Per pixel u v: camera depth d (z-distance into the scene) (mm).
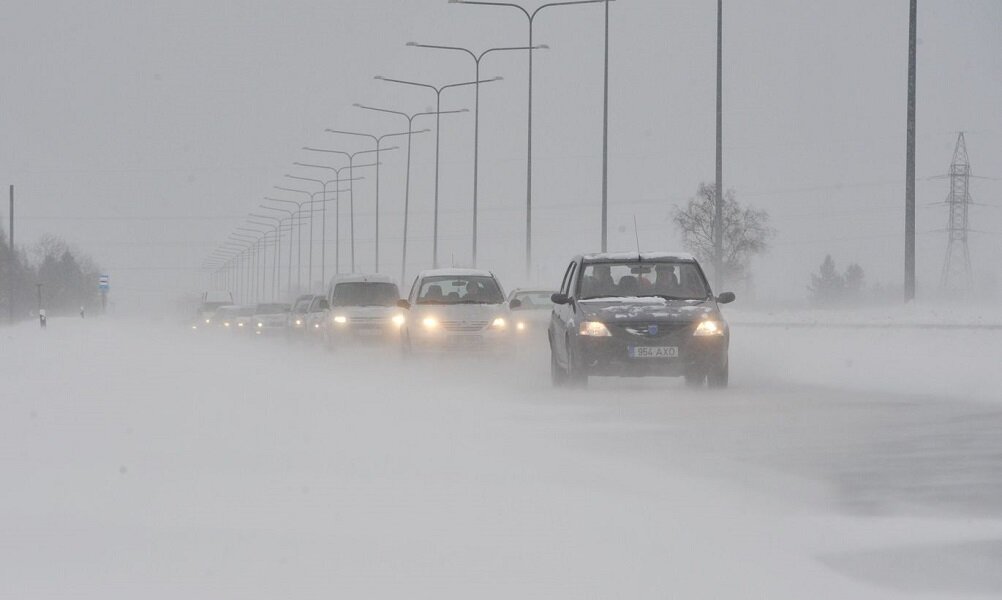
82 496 31312
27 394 65812
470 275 97312
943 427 47500
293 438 44562
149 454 39906
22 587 21359
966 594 21172
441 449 41250
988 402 58375
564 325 68688
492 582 21844
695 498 31062
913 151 122812
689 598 20750
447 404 59125
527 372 84562
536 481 33938
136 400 61781
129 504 30109
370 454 39906
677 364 65250
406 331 93812
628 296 69125
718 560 23719
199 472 35656
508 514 28703
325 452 40469
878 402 58594
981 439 43625
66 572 22562
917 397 61250
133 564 23266
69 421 51000
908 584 21875
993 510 29406
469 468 36531
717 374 66438
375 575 22391
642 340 65000
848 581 22062
